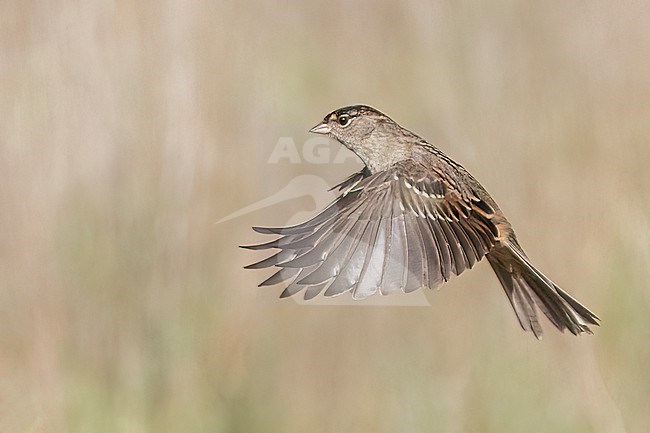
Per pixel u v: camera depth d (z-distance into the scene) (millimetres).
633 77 15109
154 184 12164
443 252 7332
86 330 11727
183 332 11789
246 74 13906
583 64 15109
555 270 13117
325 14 16844
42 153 12203
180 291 11930
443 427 11984
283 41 16250
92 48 12570
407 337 12539
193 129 12438
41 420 11266
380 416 12055
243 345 12023
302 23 16656
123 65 12562
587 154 14227
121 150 12266
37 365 11461
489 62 14883
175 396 11664
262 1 16172
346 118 8906
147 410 11594
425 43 15391
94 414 11383
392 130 8859
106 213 12031
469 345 12500
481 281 12984
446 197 7645
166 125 12367
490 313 12844
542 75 14961
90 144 12266
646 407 12000
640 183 13883
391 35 16391
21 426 11258
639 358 12172
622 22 15453
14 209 12000
